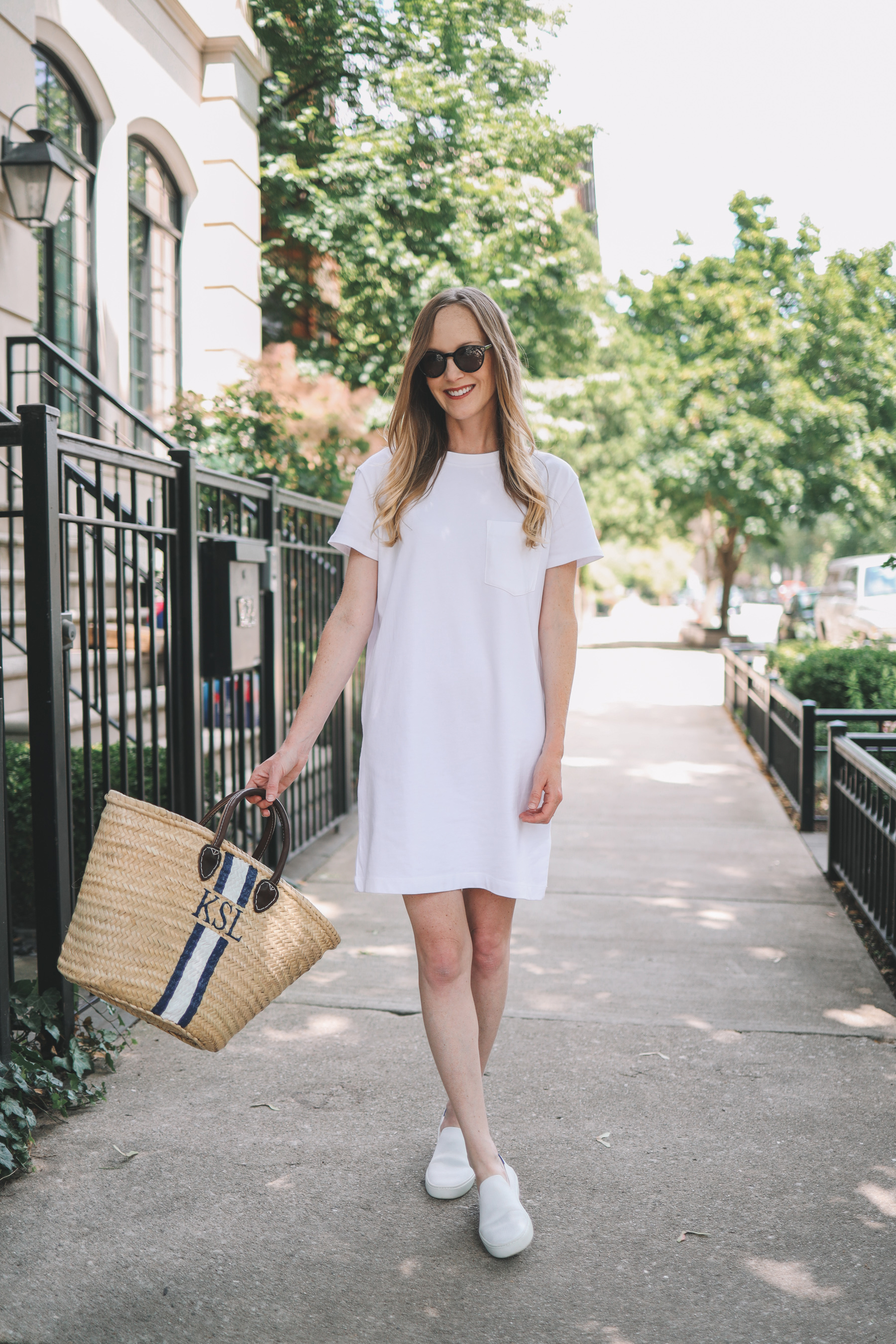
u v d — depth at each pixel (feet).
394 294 44.45
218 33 33.96
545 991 12.51
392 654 7.46
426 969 7.63
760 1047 10.80
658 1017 11.65
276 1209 7.85
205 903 6.84
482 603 7.42
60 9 26.21
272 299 47.47
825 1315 6.68
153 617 12.28
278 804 7.27
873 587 54.39
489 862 7.43
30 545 9.54
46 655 9.57
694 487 81.97
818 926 15.15
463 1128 7.51
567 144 50.83
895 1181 8.22
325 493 29.50
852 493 82.02
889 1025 11.48
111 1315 6.69
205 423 29.96
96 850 6.92
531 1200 7.97
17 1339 6.45
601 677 54.54
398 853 7.33
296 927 7.13
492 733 7.40
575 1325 6.60
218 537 14.34
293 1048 10.73
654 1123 9.16
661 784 26.13
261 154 44.42
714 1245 7.41
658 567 179.42
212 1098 9.62
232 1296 6.88
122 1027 11.04
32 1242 7.43
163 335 33.65
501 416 7.48
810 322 82.53
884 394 81.97
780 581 215.72
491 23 49.75
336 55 46.42
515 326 53.72
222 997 6.86
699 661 67.00
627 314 85.40
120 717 11.51
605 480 84.64
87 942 6.82
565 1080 10.00
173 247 34.14
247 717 20.57
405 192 45.03
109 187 29.12
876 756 17.54
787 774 24.44
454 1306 6.78
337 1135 8.95
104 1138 8.89
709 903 16.29
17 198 21.49
